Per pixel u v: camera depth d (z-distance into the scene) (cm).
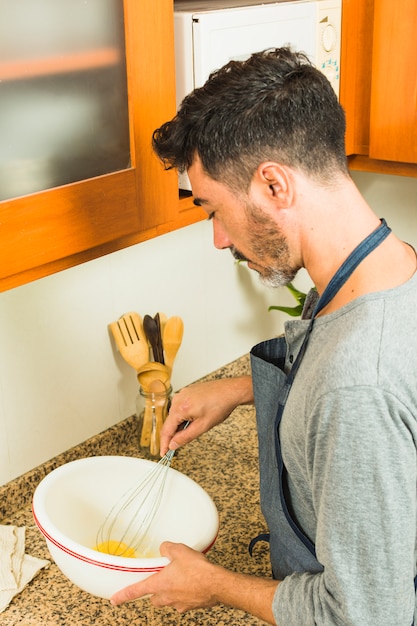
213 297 193
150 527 132
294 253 89
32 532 147
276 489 107
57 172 104
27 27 94
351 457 77
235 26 123
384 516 77
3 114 95
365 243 85
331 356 80
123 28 107
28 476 154
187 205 130
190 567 100
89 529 132
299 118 82
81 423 165
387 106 152
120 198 113
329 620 83
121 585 108
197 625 124
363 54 156
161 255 175
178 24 120
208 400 128
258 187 85
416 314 81
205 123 85
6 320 144
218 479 163
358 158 170
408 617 82
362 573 79
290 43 130
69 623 124
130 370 174
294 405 88
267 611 92
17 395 150
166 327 168
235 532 146
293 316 201
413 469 77
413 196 203
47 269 111
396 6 144
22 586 130
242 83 84
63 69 101
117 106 110
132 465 133
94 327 162
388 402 76
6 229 98
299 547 103
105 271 162
